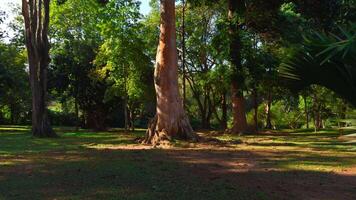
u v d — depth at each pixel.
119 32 32.41
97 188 8.98
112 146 19.05
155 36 35.75
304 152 16.02
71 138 25.50
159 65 19.67
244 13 29.16
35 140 23.44
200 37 38.91
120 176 10.36
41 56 26.92
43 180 9.91
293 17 29.59
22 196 8.31
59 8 39.38
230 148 17.66
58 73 38.34
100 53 34.50
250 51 29.38
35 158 14.08
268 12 28.97
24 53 47.41
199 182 9.62
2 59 44.34
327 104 37.38
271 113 50.84
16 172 11.10
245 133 30.42
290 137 26.64
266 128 46.00
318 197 8.33
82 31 40.16
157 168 11.61
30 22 26.94
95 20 37.19
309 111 48.22
